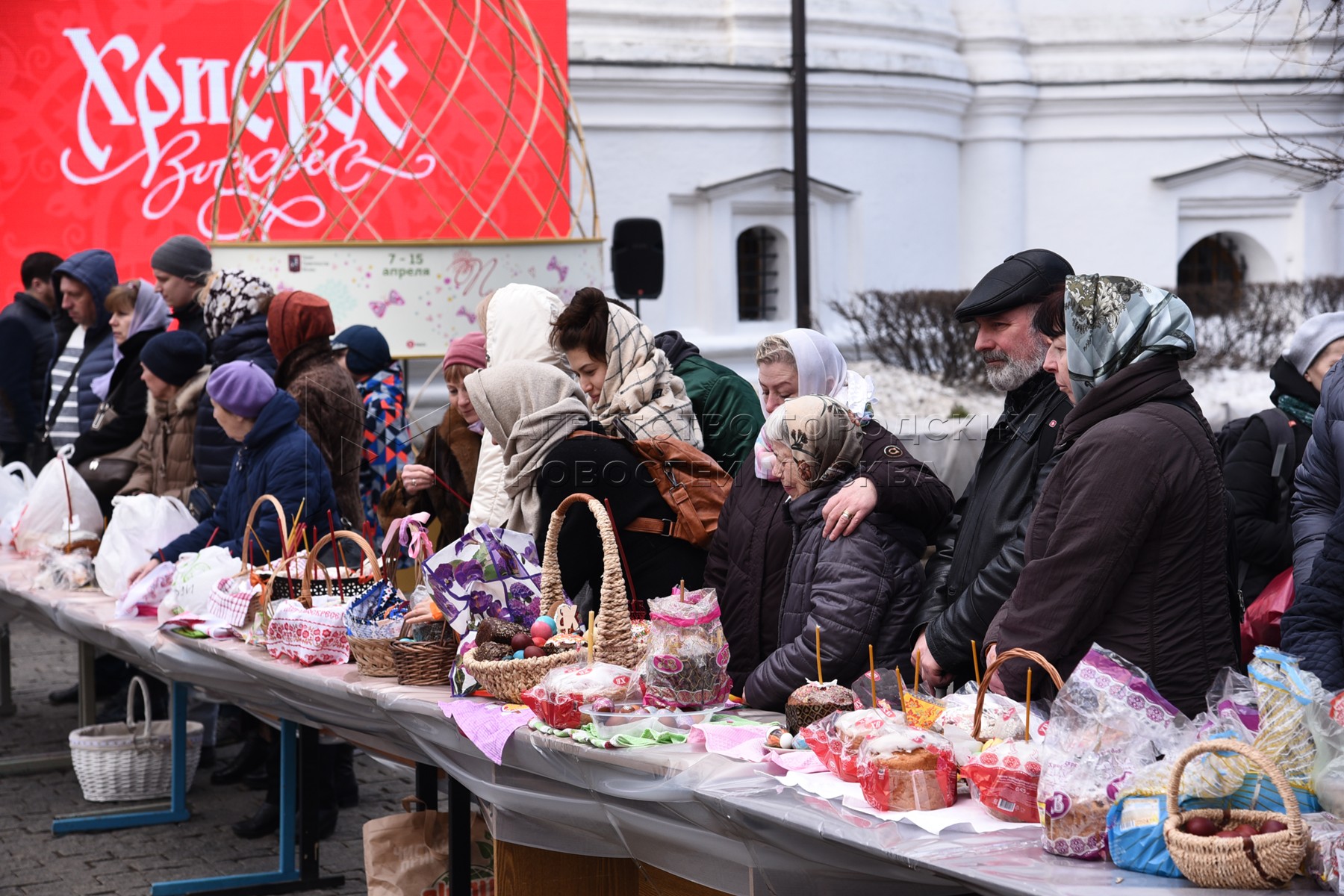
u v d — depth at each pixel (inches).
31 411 329.7
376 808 228.7
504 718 124.6
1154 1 577.0
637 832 116.0
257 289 235.3
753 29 500.7
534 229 386.9
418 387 420.5
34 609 215.6
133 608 189.6
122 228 377.4
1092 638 108.5
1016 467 125.2
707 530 141.9
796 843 99.3
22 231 372.5
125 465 244.2
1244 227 592.4
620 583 130.8
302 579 165.3
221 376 190.2
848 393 148.9
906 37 532.7
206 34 377.1
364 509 224.4
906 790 97.7
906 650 127.0
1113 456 105.8
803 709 112.0
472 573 137.9
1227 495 112.2
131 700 237.0
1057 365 115.9
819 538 127.0
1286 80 573.6
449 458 191.0
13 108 369.7
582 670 122.6
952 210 558.9
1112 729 91.2
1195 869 81.9
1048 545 108.3
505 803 126.1
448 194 378.9
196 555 182.9
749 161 505.7
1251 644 155.3
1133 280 112.0
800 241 487.2
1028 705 100.1
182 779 222.4
